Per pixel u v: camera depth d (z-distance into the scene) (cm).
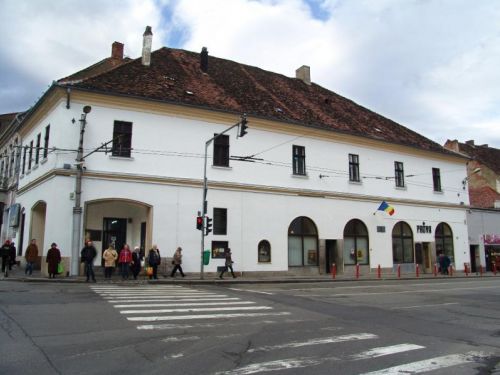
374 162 3278
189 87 2677
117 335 823
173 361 662
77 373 592
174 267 2317
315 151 2972
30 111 2619
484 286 2186
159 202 2380
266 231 2689
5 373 585
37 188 2466
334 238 2972
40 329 856
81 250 2159
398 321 1095
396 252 3325
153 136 2405
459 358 727
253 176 2683
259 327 952
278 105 2991
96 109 2281
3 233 3372
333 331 934
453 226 3728
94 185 2233
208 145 2541
